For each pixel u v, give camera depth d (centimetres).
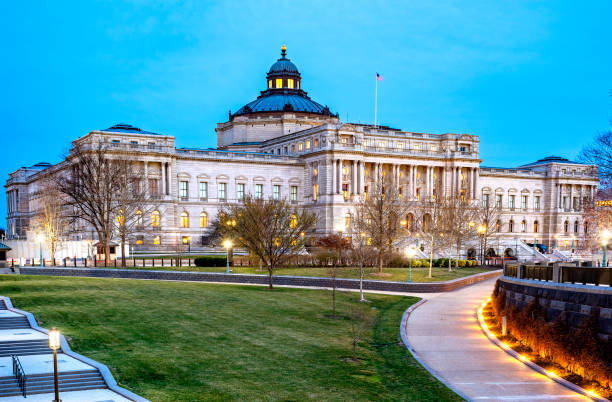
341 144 12600
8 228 17050
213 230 11406
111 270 6731
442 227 9606
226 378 2827
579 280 3347
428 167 13900
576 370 3048
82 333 3406
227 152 12988
